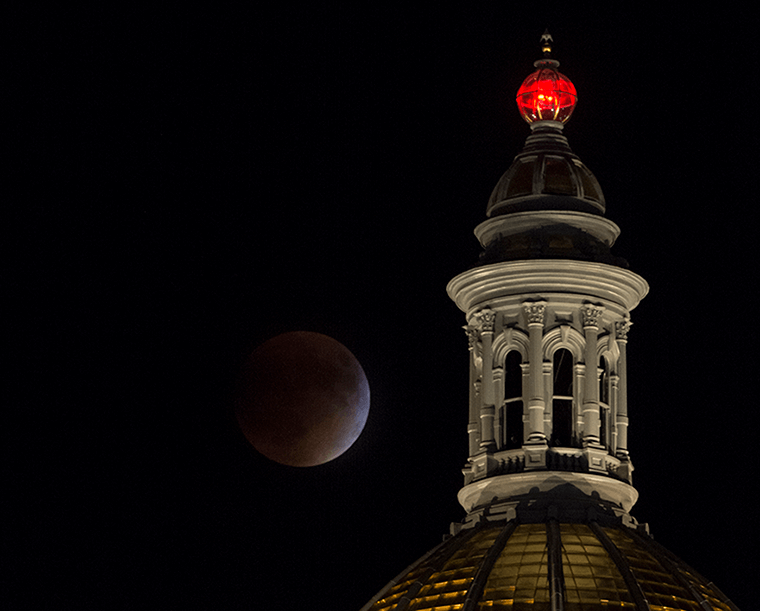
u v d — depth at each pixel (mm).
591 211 109000
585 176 110375
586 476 103375
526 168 110250
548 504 102312
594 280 107438
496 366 107562
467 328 110500
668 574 97500
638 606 93875
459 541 101625
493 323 108125
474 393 108812
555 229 108438
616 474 105188
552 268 107188
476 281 108938
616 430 106750
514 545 98812
